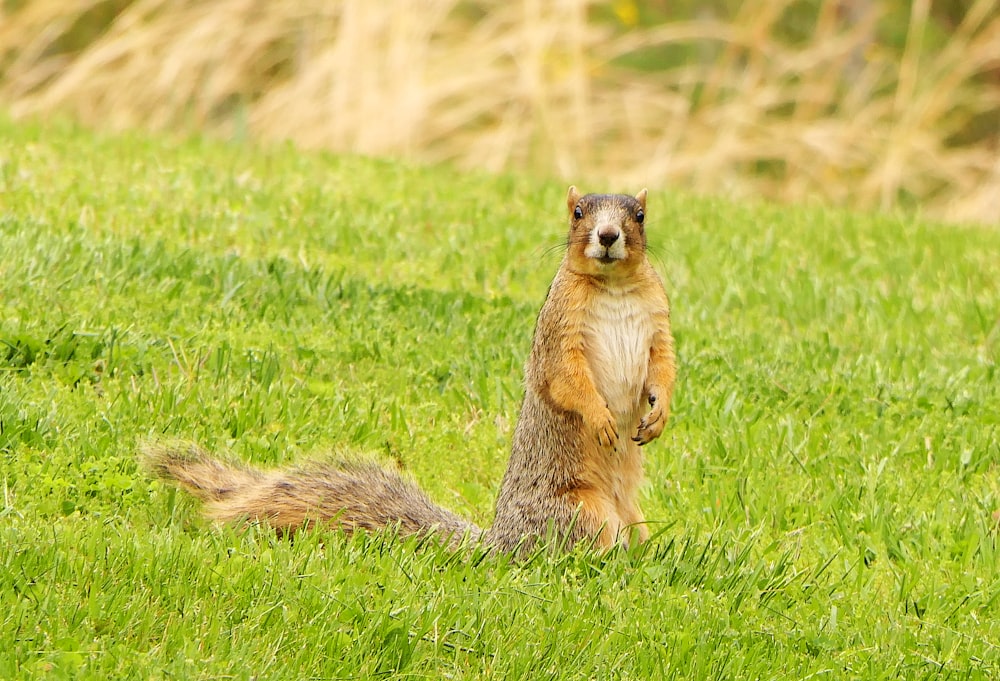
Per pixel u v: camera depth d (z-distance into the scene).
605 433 8.79
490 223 16.78
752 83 27.91
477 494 10.19
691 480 10.58
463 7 29.28
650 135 27.77
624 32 34.41
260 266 13.55
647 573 8.57
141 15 26.83
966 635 8.35
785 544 9.74
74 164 16.86
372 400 10.95
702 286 15.45
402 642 7.24
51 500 8.63
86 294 12.09
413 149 24.69
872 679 7.64
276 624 7.28
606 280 9.13
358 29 25.23
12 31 27.48
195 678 6.68
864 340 14.09
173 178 16.70
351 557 8.17
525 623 7.69
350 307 12.97
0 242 12.80
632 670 7.43
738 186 25.39
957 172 28.33
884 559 9.59
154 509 8.88
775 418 11.74
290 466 9.55
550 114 26.23
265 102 25.27
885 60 30.89
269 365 11.21
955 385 12.62
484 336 12.75
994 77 35.72
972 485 10.89
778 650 7.89
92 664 6.67
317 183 17.77
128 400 10.35
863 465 10.88
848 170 28.11
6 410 9.62
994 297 15.84
